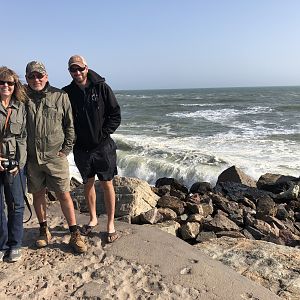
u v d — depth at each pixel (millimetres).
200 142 14266
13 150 3109
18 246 3303
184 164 10352
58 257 3338
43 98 3193
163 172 10180
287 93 76125
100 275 3051
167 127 19906
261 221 5301
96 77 3326
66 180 3408
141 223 4684
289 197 6934
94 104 3305
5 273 3068
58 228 3971
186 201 6016
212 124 20750
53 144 3270
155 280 2994
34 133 3221
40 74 3117
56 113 3221
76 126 3385
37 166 3326
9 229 3266
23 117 3131
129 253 3381
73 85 3369
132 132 17953
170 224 4656
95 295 2799
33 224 4121
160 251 3412
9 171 3100
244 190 7059
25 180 3285
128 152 12234
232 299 2789
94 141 3385
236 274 3172
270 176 8008
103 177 3496
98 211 4824
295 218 6273
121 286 2920
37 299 2766
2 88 2971
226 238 4160
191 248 3561
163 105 41594
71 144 3363
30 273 3084
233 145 13391
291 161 10594
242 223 5332
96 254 3375
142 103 46781
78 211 4766
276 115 25766
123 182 5125
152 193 5508
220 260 3561
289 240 4980
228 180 8047
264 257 3574
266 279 3238
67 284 2949
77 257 3342
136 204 4820
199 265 3197
